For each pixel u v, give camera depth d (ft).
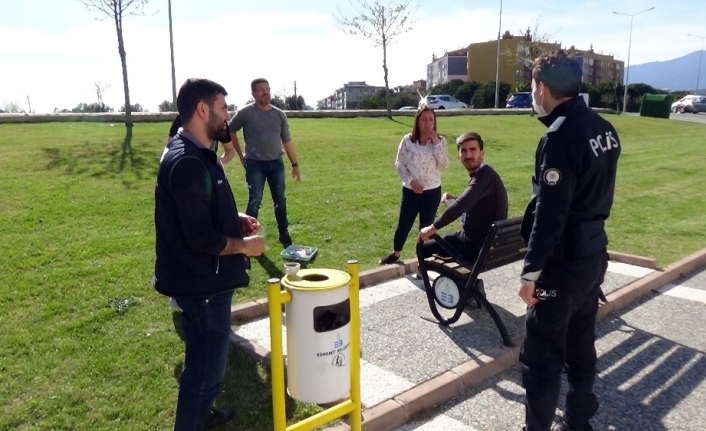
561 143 8.81
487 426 11.05
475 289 14.32
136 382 11.66
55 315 14.62
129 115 52.47
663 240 25.21
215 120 8.91
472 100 174.19
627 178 41.98
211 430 10.28
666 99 107.86
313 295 8.96
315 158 42.75
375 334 14.73
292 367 9.36
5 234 20.76
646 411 11.64
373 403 11.23
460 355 13.47
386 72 82.02
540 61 9.22
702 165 50.21
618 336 15.40
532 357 9.65
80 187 28.84
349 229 24.73
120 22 51.78
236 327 14.92
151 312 15.11
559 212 8.81
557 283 9.28
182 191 8.41
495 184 14.97
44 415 10.46
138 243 20.72
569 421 10.39
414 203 19.45
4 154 35.09
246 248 9.02
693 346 14.76
